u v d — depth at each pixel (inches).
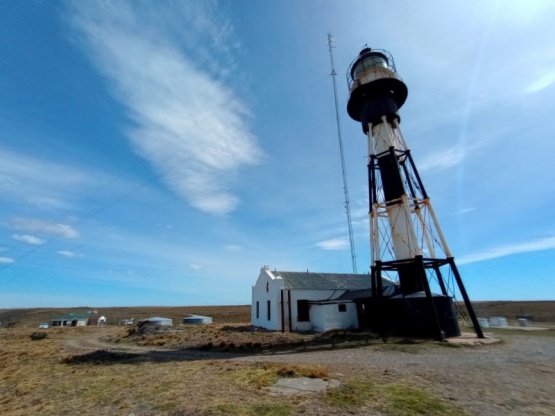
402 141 1059.9
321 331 1170.0
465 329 1221.7
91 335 1638.8
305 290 1315.2
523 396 359.3
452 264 900.6
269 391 385.1
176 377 485.4
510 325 1477.6
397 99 1115.3
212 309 4266.7
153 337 1218.0
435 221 948.6
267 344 859.4
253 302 1544.0
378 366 522.6
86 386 479.2
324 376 446.6
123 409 354.6
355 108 1164.5
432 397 352.8
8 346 1202.0
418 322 872.9
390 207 1002.1
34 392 477.1
